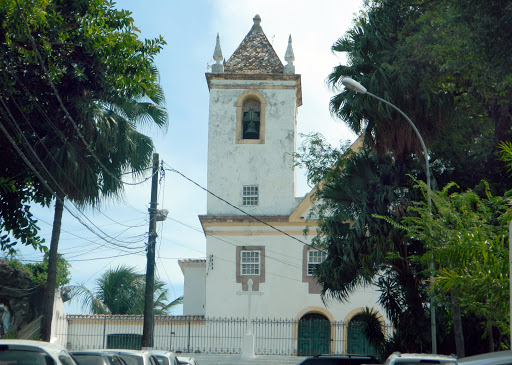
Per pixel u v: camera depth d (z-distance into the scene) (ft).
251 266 138.72
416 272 81.71
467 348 78.38
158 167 90.38
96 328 134.41
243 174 143.23
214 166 143.64
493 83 67.77
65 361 33.88
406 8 82.79
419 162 86.07
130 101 88.43
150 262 89.35
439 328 80.28
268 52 149.69
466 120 82.23
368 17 86.02
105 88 75.00
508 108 77.82
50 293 81.66
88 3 70.54
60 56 72.13
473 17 65.46
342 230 85.56
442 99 80.38
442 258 52.29
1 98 66.90
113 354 45.44
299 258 138.21
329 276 84.99
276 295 137.08
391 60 81.97
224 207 142.31
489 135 83.66
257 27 153.89
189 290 162.40
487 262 49.03
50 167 77.00
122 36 71.26
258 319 135.85
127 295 164.66
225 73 145.38
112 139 82.17
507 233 50.96
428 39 73.72
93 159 82.33
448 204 56.90
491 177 81.92
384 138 82.69
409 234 58.23
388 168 84.07
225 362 116.67
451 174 84.84
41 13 62.49
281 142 144.15
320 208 90.02
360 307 134.51
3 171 77.36
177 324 135.13
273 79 145.59
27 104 73.31
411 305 82.43
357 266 83.87
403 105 80.33
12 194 78.74
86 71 73.20
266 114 144.87
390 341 87.20
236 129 144.77
